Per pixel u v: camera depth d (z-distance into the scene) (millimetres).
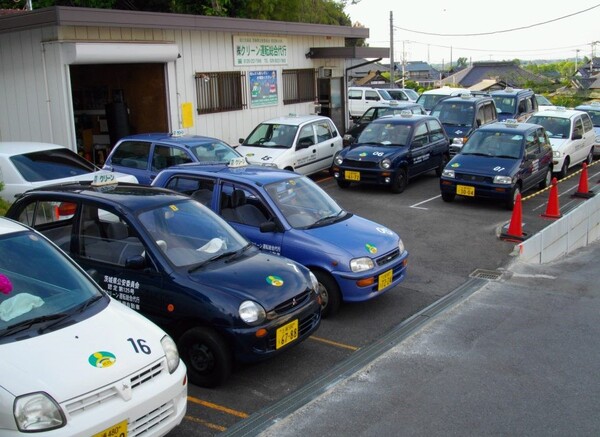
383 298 8727
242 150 15188
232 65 17656
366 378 6223
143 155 12195
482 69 80062
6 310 4617
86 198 6445
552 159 16938
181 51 16000
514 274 9953
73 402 3963
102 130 17250
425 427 5293
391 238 8281
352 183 16906
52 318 4633
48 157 10305
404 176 15930
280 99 19719
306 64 20828
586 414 5535
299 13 26828
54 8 12484
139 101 16422
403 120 16672
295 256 7734
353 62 23125
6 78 14109
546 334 7441
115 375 4223
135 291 6086
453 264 10367
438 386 6055
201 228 6633
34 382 3947
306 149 15617
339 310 8164
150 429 4391
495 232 12352
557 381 6184
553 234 11758
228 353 5828
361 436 5152
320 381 6188
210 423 5359
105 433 4059
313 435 5160
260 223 8008
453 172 14414
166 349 4703
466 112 20188
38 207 6727
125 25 13758
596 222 14375
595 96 56250
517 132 15078
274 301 5934
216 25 16203
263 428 5277
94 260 6332
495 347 7031
